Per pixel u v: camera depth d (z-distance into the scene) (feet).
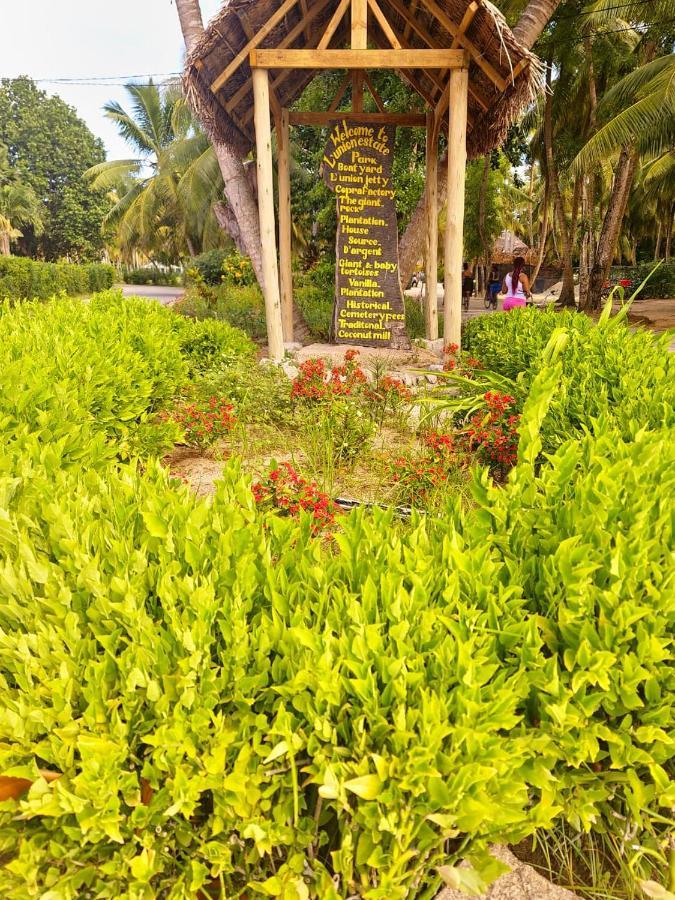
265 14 24.17
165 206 137.49
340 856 5.03
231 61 25.63
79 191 177.17
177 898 5.02
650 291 104.78
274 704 5.58
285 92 31.45
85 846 5.07
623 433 10.71
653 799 6.01
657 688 5.73
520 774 5.46
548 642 6.13
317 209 75.10
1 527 6.48
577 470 8.70
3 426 9.67
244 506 7.99
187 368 21.44
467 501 13.69
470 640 5.38
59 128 174.60
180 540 6.70
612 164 93.35
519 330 21.59
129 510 7.29
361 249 30.60
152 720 5.28
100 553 6.73
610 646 5.74
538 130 87.30
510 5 57.93
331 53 24.36
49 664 5.60
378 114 31.94
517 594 6.39
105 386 13.88
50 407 11.25
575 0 67.21
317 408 18.34
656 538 6.47
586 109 80.64
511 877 6.26
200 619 5.61
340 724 5.19
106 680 5.52
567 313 20.76
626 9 59.88
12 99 172.76
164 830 5.34
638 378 12.64
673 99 50.08
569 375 14.65
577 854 6.39
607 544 6.40
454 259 25.32
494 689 5.32
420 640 5.66
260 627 5.72
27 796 5.21
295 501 11.32
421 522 7.30
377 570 6.44
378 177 30.35
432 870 5.60
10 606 5.86
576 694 5.61
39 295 97.71
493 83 25.08
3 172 162.09
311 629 5.73
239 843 5.41
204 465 17.63
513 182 138.00
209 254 97.96
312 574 6.39
